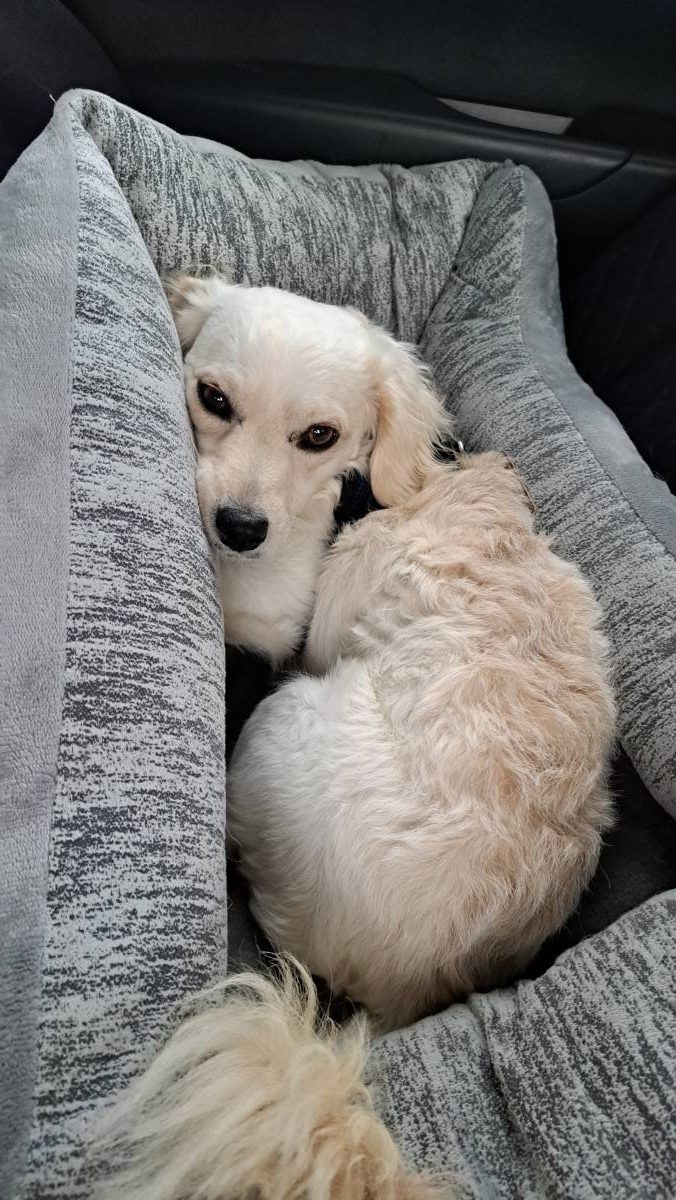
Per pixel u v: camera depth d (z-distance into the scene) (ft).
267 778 1.20
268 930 1.16
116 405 1.05
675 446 1.79
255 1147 0.69
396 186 1.92
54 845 0.76
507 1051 0.87
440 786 1.08
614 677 1.29
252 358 1.30
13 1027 0.68
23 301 1.08
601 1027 0.83
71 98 1.40
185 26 1.88
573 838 1.14
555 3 1.91
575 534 1.45
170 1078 0.71
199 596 1.03
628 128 2.12
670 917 0.92
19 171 1.25
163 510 1.03
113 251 1.18
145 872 0.79
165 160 1.50
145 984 0.75
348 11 1.89
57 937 0.72
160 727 0.88
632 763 1.27
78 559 0.92
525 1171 0.77
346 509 1.53
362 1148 0.72
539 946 1.14
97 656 0.87
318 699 1.25
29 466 0.96
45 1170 0.64
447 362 1.86
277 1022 0.77
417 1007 1.09
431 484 1.51
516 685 1.17
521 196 1.91
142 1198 0.65
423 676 1.19
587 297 2.24
